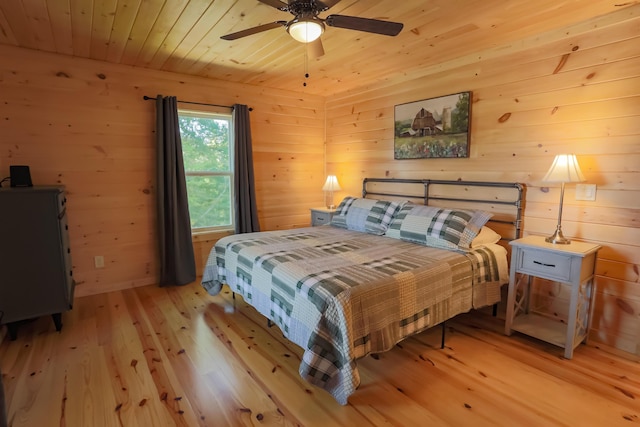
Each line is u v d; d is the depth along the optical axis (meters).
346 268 2.24
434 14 2.33
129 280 3.68
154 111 3.63
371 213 3.52
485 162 3.14
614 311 2.46
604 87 2.41
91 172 3.38
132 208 3.62
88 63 3.27
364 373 2.19
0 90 2.93
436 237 2.83
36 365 2.23
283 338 2.63
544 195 2.78
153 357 2.35
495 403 1.91
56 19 2.40
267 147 4.50
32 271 2.54
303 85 4.29
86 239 3.41
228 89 4.11
